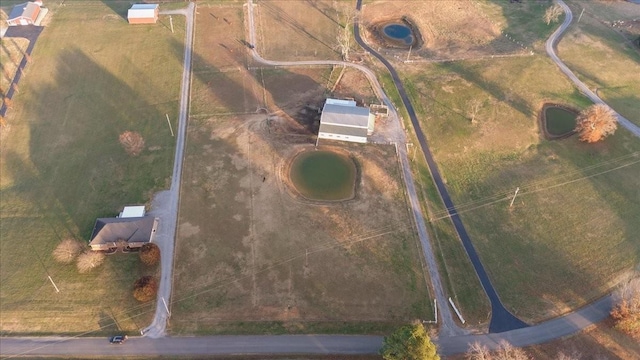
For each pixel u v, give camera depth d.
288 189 91.69
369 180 93.56
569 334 71.44
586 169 95.94
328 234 84.12
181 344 70.19
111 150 99.06
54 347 70.12
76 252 81.12
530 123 105.62
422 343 59.81
